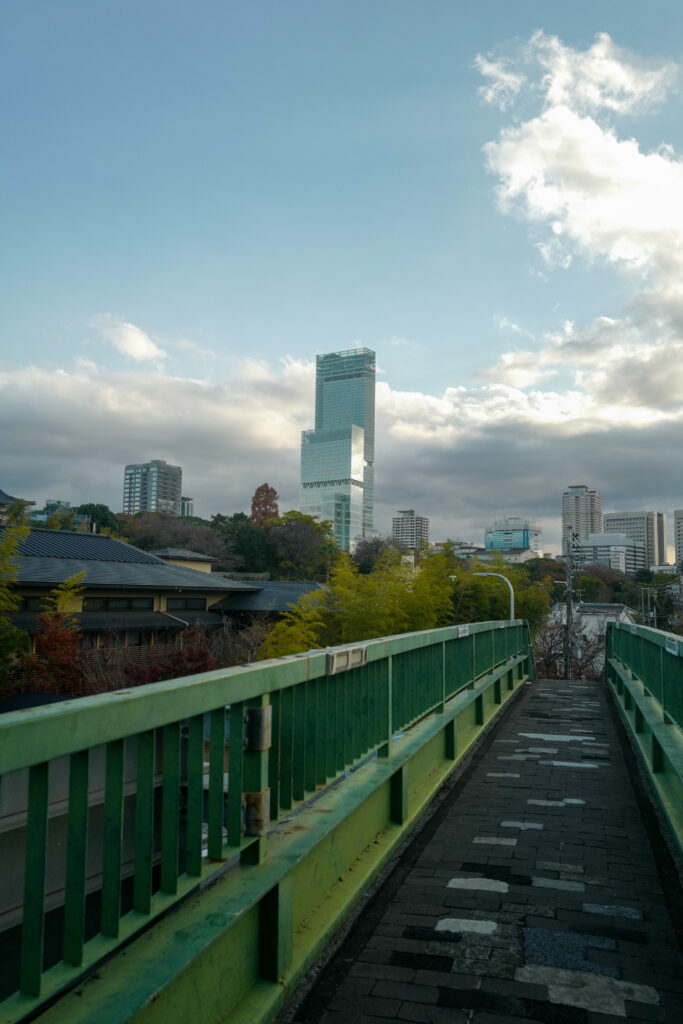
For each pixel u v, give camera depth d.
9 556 15.39
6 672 14.62
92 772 2.05
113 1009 1.66
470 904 3.60
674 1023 2.52
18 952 1.88
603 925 3.36
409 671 5.03
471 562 34.88
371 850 4.04
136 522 71.75
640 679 7.38
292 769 2.96
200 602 30.97
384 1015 2.57
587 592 73.56
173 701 1.94
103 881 1.73
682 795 4.53
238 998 2.40
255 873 2.48
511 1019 2.55
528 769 6.85
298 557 68.31
